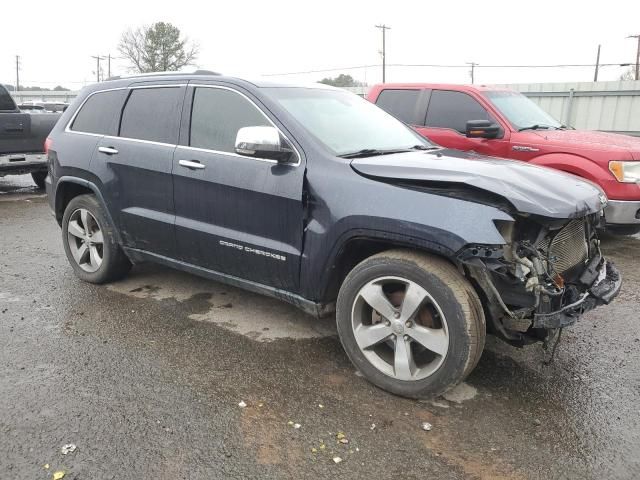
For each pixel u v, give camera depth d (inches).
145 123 174.9
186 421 117.1
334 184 131.0
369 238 126.2
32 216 325.1
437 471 103.6
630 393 132.2
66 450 106.3
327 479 101.1
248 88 153.2
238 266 153.5
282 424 117.0
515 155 274.7
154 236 172.9
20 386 128.7
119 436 111.3
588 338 162.7
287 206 138.3
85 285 199.5
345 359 146.5
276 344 154.6
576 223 133.1
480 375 139.6
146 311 175.9
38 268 219.3
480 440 113.0
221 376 136.3
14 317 169.5
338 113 160.9
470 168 126.3
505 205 114.3
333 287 139.9
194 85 164.9
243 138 136.5
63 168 194.9
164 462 104.1
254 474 101.7
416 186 122.0
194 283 201.6
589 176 250.1
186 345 152.9
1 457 103.8
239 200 147.8
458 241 112.3
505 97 303.4
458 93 300.7
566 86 604.4
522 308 119.6
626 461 107.4
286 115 144.6
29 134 391.9
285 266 141.9
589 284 131.6
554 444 112.2
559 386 134.9
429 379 122.3
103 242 190.2
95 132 189.6
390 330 126.8
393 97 324.5
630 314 181.6
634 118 564.4
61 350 147.9
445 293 116.8
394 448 109.9
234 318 171.6
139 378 134.3
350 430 115.4
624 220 245.9
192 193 158.7
